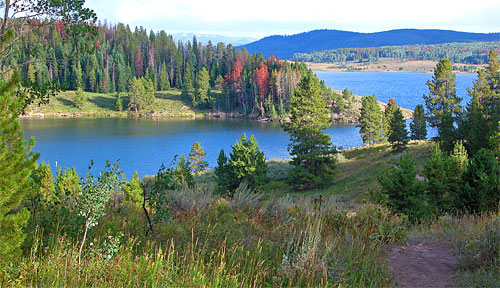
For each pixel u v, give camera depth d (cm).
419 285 559
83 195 550
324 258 575
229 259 580
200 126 11819
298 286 517
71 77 16500
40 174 1162
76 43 1076
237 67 16600
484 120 3675
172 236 654
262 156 4106
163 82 17775
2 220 421
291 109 5022
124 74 17438
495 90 6353
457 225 980
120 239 617
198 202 879
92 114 14112
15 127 440
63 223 623
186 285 466
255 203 927
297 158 4838
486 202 1414
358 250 665
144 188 733
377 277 575
